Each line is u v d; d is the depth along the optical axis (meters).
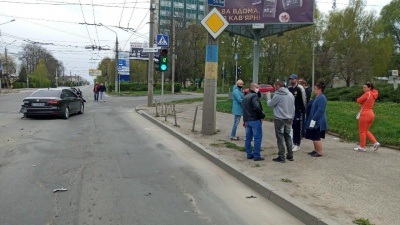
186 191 6.06
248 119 7.89
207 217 4.94
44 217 4.79
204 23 11.09
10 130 12.80
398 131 10.43
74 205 5.24
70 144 10.09
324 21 46.06
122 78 66.88
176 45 66.00
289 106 7.72
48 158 8.21
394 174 6.77
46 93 17.17
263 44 40.72
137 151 9.34
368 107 8.82
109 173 7.03
